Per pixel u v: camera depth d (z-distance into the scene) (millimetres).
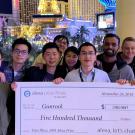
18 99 3273
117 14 8297
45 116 3293
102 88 3287
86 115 3301
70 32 9125
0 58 4109
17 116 3277
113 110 3299
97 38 8781
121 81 3275
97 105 3297
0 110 3305
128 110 3297
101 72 3791
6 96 3359
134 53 4672
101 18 9352
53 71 4254
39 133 3307
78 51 4188
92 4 10070
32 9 9656
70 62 4582
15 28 8812
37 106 3285
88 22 9555
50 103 3289
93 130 3309
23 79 4168
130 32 8086
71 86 3285
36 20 9523
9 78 4172
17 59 4188
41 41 8500
